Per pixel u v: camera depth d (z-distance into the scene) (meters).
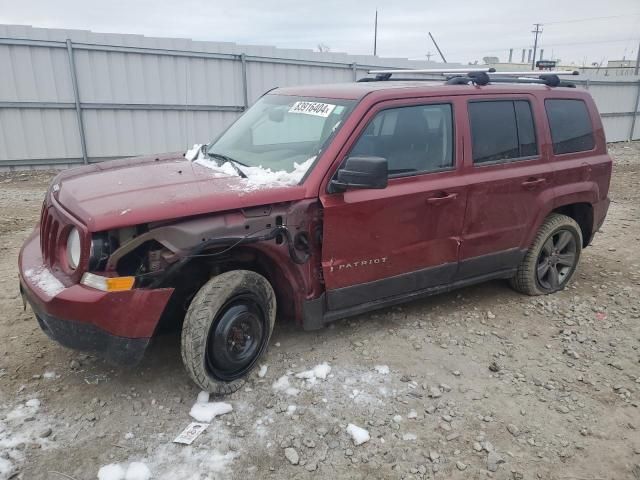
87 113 12.06
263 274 3.81
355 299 3.90
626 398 3.61
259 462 2.87
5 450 2.87
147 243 3.05
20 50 11.14
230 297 3.33
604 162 5.40
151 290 3.02
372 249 3.84
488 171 4.42
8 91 11.23
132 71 12.30
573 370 3.95
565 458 3.03
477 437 3.15
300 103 4.29
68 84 11.74
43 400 3.31
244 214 3.28
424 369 3.84
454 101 4.26
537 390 3.67
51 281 3.18
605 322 4.75
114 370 3.65
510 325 4.61
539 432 3.23
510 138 4.64
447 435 3.16
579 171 5.14
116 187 3.32
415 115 4.06
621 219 8.95
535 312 4.89
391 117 3.93
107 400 3.33
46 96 11.60
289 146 4.00
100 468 2.78
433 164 4.14
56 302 2.94
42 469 2.76
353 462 2.90
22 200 9.04
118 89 12.25
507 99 4.64
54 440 2.97
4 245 6.40
